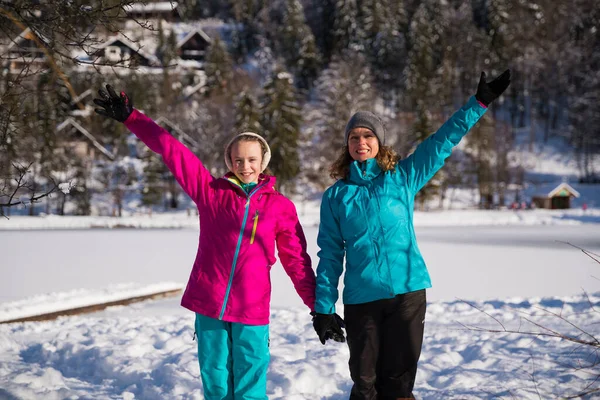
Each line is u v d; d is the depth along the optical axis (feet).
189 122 164.55
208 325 10.19
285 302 29.12
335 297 10.29
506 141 185.68
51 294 28.19
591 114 210.18
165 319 22.56
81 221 117.80
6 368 14.80
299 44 268.00
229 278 10.12
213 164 155.53
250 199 10.43
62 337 18.65
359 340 10.07
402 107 229.66
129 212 150.82
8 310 23.47
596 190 187.52
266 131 159.33
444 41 266.77
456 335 17.54
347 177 10.99
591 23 261.03
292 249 10.57
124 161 163.43
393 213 10.21
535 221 126.41
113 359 15.16
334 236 10.61
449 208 166.81
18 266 49.57
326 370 13.93
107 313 26.37
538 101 253.65
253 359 10.14
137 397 12.69
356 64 210.18
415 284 10.03
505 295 31.65
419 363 14.49
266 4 322.75
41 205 147.43
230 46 299.79
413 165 10.68
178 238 81.41
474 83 256.93
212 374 10.12
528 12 274.36
